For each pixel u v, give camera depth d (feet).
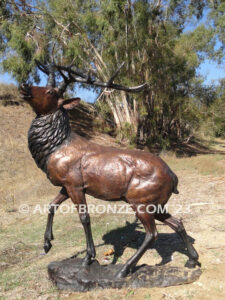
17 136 47.57
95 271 11.53
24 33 47.26
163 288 10.96
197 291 10.70
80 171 11.63
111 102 57.00
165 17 56.29
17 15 48.70
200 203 22.44
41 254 15.06
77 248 15.35
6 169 34.65
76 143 11.95
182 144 70.64
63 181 11.71
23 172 34.19
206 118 54.80
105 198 11.85
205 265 12.58
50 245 13.01
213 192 25.67
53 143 11.70
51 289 11.35
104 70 50.16
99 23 43.62
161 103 55.16
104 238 16.38
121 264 12.14
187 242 12.05
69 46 45.24
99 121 61.87
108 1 43.75
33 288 11.60
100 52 53.31
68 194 11.96
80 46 46.93
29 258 14.75
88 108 75.05
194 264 12.03
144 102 54.29
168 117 58.95
